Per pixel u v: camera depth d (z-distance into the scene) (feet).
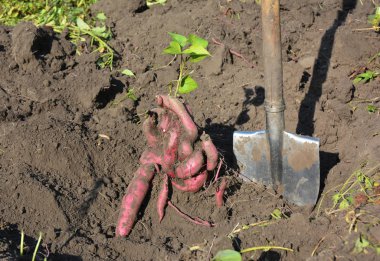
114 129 6.62
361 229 5.17
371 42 7.61
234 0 8.49
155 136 5.77
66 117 6.71
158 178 5.89
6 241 5.18
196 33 7.93
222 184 5.84
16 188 5.65
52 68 7.32
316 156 5.81
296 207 5.96
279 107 5.85
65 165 6.02
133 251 5.44
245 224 5.63
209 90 7.27
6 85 7.04
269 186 6.12
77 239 5.43
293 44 7.82
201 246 5.30
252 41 7.79
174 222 5.82
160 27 8.13
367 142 6.24
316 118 6.80
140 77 7.37
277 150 5.97
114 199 5.92
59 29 8.15
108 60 7.64
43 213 5.58
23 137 6.14
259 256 5.22
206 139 5.49
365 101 6.97
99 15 8.45
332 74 7.33
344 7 8.59
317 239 5.30
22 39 7.23
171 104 5.48
